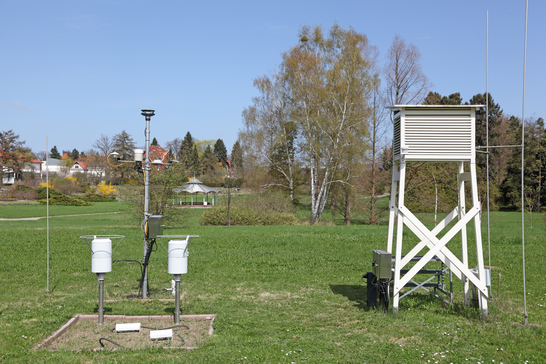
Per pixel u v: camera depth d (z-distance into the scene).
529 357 6.09
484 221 37.34
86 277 12.66
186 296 10.22
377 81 38.34
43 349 6.35
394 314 8.20
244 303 9.46
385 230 25.23
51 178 96.81
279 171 45.53
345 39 39.56
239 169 52.03
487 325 7.55
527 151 57.28
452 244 18.89
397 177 9.14
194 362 5.85
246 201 39.22
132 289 11.09
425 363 5.91
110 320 8.08
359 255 16.33
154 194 27.45
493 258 15.32
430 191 37.00
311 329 7.42
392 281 9.66
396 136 8.78
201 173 103.75
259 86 43.84
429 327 7.48
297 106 41.19
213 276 12.74
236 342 6.71
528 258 15.27
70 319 7.92
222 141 132.62
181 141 105.94
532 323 7.84
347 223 41.06
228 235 22.72
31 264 14.62
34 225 34.75
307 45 41.31
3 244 19.11
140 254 16.61
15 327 7.36
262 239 20.81
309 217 42.47
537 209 50.56
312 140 39.41
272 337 7.00
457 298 9.89
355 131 38.09
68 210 57.62
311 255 16.33
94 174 113.44
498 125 60.50
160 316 8.16
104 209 60.41
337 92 38.44
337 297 10.05
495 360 6.02
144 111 9.93
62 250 17.61
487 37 8.44
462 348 6.47
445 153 8.25
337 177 40.09
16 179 102.88
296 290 10.88
